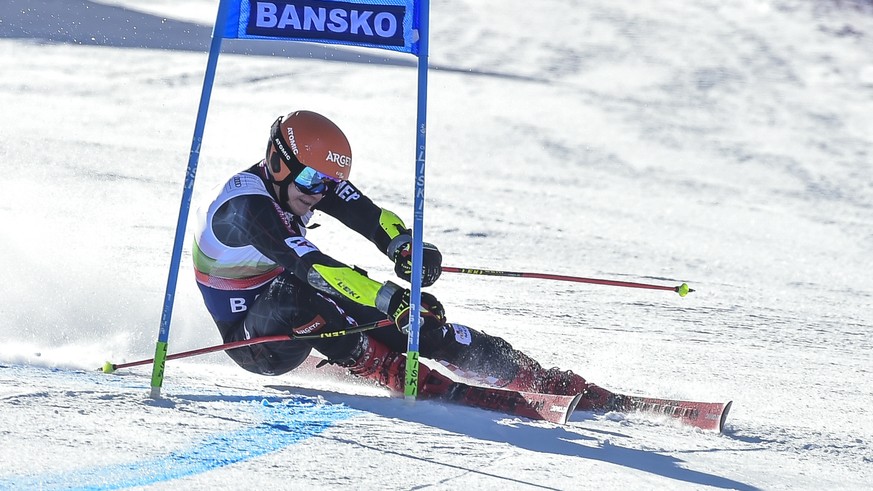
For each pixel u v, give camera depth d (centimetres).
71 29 9756
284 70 8888
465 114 7881
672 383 1580
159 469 790
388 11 1142
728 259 3772
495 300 2450
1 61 7850
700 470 961
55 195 3434
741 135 8381
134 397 1066
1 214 2828
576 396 1159
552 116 8244
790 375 1736
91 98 6700
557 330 2081
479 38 13350
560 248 3588
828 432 1244
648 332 2161
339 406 1125
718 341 2116
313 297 1254
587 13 15575
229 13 1126
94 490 727
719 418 1195
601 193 5394
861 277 3644
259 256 1267
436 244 3422
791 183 6531
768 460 1059
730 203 5550
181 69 8388
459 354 1291
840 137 8725
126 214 3198
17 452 802
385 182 4859
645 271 3288
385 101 8044
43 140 4866
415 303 1140
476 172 5666
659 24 15138
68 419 927
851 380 1728
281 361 1300
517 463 908
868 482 994
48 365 1309
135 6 11775
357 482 799
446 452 930
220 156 5094
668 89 10712
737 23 15625
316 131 1202
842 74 12612
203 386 1221
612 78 11225
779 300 2923
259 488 761
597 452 998
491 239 3644
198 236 1289
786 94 10962
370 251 3052
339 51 10338
